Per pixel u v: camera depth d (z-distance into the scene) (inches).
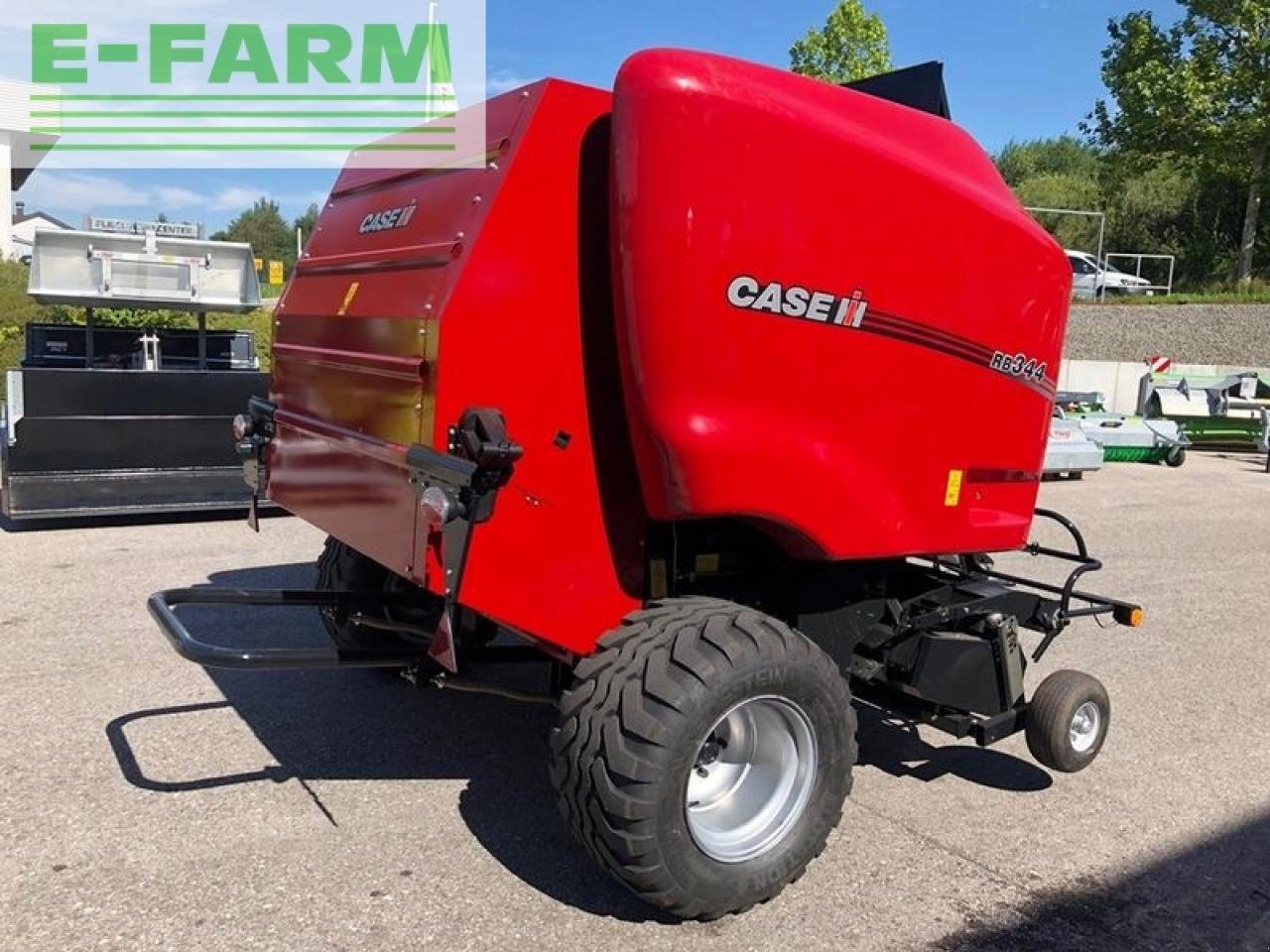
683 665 117.6
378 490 132.0
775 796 130.3
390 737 177.2
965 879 141.6
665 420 122.7
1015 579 183.6
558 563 129.6
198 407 330.6
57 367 358.9
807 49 903.1
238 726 179.0
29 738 170.4
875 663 163.2
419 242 134.8
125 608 241.3
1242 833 159.2
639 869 117.3
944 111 166.4
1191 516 454.3
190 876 131.4
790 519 132.2
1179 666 243.1
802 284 127.6
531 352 124.3
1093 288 1138.0
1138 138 1134.4
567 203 126.3
